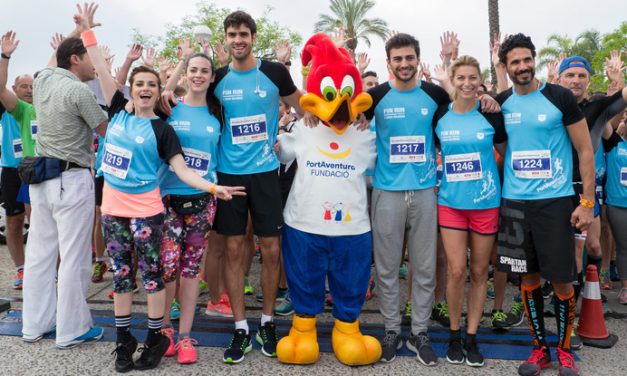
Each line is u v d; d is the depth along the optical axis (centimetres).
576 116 279
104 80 310
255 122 313
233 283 311
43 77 326
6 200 439
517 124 290
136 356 303
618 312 406
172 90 341
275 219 313
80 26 346
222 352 312
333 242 301
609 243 482
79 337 317
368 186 414
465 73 291
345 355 291
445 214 309
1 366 284
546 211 280
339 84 292
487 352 317
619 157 434
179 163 285
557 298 290
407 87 314
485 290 308
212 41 2023
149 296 284
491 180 299
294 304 309
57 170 311
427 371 288
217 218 314
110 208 282
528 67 281
